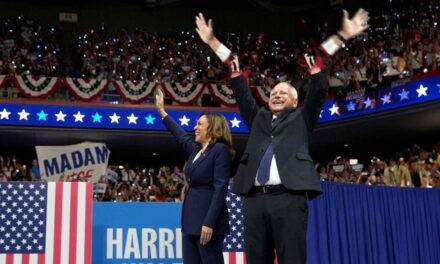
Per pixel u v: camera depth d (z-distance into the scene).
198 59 19.94
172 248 5.23
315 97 3.47
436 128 17.22
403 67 15.73
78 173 17.45
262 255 3.41
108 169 17.19
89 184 4.98
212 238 3.99
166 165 21.09
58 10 22.67
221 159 4.05
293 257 3.29
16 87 17.31
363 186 6.41
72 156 17.55
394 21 18.73
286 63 20.25
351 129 17.47
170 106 17.91
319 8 23.56
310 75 3.50
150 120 17.91
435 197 6.98
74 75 18.44
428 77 15.15
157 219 5.25
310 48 19.94
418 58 15.64
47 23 22.48
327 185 6.10
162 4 23.56
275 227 3.35
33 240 4.80
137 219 5.21
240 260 5.14
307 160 3.41
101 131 17.62
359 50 18.12
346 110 16.92
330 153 20.53
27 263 4.76
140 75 18.56
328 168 15.24
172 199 14.70
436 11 17.44
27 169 18.22
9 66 17.52
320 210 5.98
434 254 6.77
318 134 18.12
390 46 17.30
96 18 22.97
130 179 16.72
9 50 18.62
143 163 20.97
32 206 4.86
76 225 4.89
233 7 24.28
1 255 4.73
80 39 20.64
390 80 15.94
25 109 17.25
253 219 3.43
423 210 6.84
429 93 15.08
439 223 6.91
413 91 15.41
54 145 18.52
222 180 4.00
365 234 6.29
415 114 15.69
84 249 4.86
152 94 18.16
